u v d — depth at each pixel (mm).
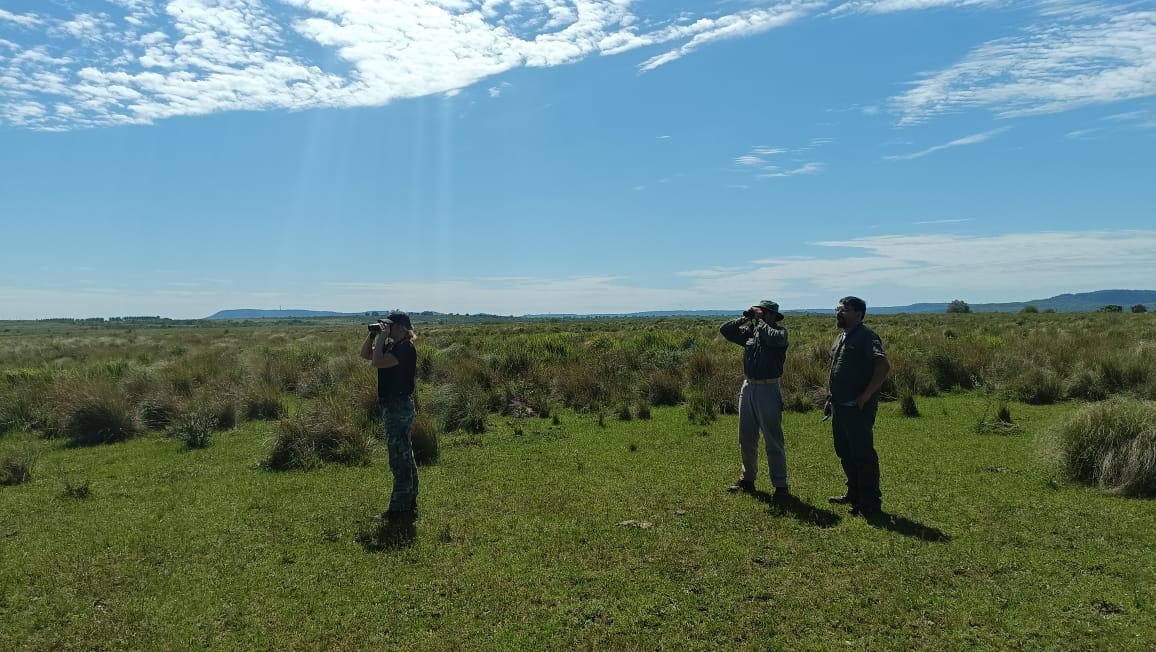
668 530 6016
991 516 6258
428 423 9359
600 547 5629
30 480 8242
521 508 6754
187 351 25844
